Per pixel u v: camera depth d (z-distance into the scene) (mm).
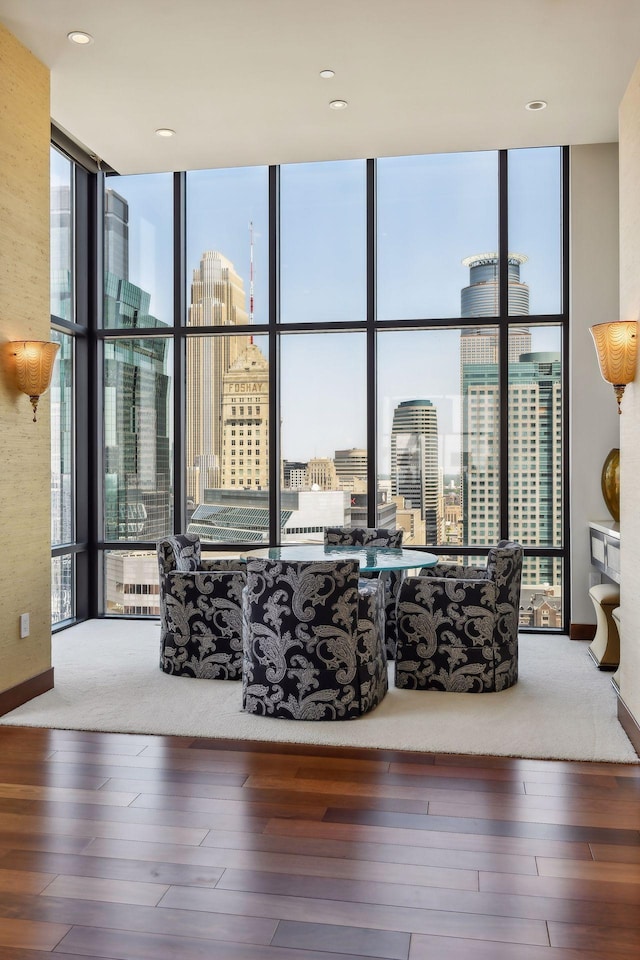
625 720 3697
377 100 4590
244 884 2309
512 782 3078
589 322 5707
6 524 3938
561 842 2570
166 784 3051
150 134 5082
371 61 4133
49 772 3176
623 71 4238
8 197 3938
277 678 3832
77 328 6328
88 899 2230
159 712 3945
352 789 3004
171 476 6516
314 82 4367
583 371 5727
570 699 4195
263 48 4004
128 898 2234
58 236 6219
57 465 6238
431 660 4355
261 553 4930
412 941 2029
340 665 3787
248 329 6324
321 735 3592
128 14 3707
